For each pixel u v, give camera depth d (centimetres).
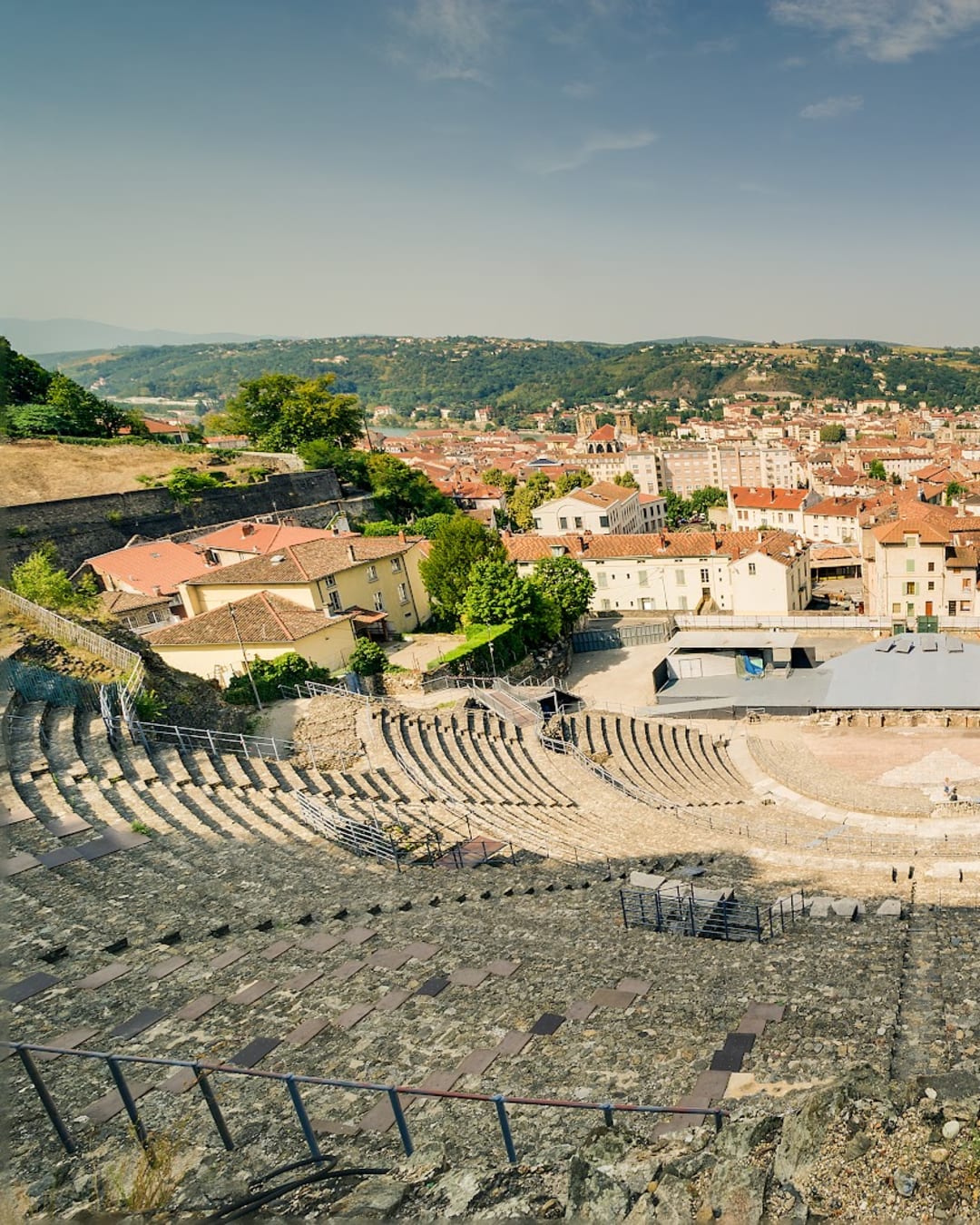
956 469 19862
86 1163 1038
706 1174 866
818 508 13125
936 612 7356
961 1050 1357
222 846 2456
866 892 2680
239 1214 875
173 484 8288
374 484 10712
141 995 1600
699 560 8550
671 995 1656
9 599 4322
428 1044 1439
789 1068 1314
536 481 19538
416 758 3862
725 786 4672
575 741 4816
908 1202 794
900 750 5000
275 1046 1422
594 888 2536
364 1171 977
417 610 6781
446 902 2277
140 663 3766
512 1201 895
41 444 9262
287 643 4897
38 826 2369
